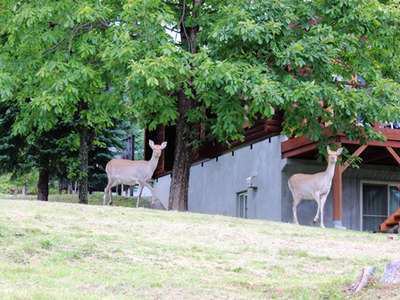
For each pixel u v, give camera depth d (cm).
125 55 1728
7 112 2558
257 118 2277
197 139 2048
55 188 3900
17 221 1439
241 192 2641
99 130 2767
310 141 2177
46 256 1208
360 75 2056
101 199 3139
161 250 1324
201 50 1756
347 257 1370
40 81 1888
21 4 1930
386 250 1470
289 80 1806
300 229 1678
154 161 2111
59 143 2603
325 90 1833
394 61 2038
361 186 2412
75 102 1886
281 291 1037
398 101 1917
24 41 1873
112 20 1902
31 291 956
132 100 1794
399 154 2283
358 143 2147
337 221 2134
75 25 1889
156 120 1889
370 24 1930
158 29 1764
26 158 2680
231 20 1767
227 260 1293
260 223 1722
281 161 2358
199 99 1844
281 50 1820
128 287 1035
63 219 1526
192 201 3019
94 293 984
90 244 1306
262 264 1277
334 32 1873
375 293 928
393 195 2456
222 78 1689
